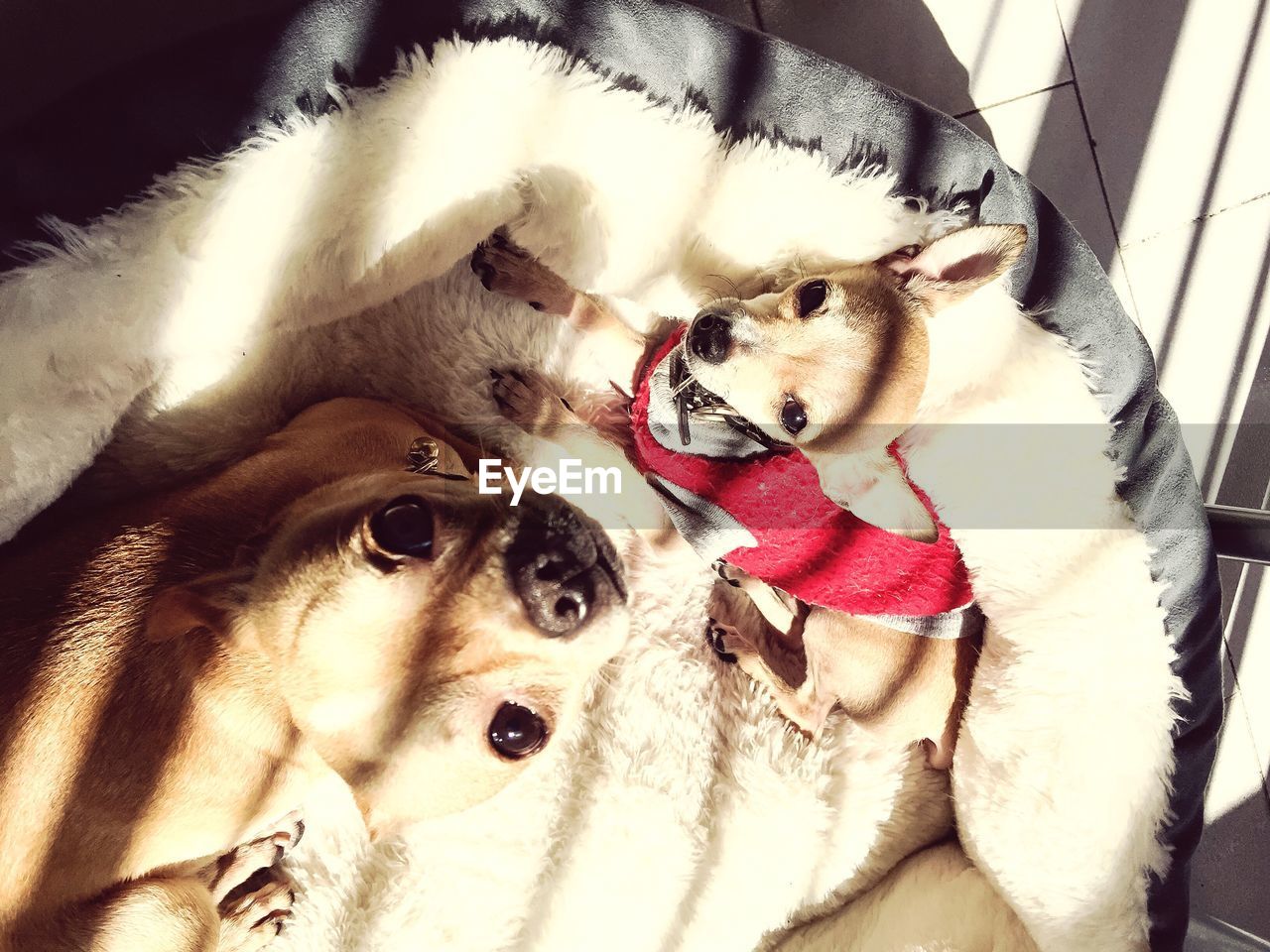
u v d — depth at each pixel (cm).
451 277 43
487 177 38
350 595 30
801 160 39
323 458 37
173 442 38
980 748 44
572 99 37
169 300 35
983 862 45
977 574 43
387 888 44
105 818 33
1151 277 49
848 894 47
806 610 47
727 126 38
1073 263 40
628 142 38
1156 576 41
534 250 40
